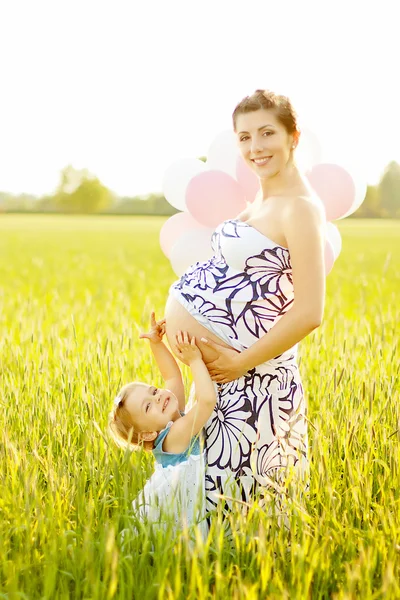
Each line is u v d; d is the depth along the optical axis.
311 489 3.31
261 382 3.17
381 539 2.83
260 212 3.18
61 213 101.38
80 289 13.07
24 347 5.85
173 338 3.29
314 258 2.97
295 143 3.17
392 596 2.54
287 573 2.79
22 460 3.39
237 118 3.17
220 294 3.14
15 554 2.84
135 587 2.68
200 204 4.07
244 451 3.16
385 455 3.51
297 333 2.99
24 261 21.91
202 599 2.51
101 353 4.98
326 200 3.93
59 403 4.25
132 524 3.03
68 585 2.82
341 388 4.09
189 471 3.20
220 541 2.77
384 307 9.28
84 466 3.48
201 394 3.13
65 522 3.14
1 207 104.62
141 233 44.41
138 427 3.30
